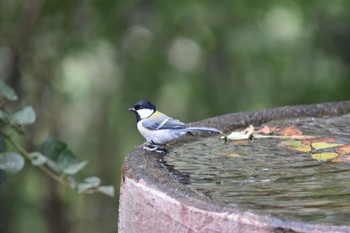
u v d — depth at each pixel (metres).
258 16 13.38
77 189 6.66
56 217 14.83
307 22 13.67
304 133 6.33
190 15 13.65
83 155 15.62
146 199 4.43
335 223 3.96
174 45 14.22
